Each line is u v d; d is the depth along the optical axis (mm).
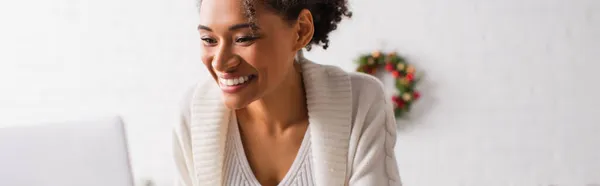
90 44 4164
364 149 825
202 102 839
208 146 834
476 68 3939
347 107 827
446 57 3955
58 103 4234
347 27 4020
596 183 3945
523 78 3910
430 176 4137
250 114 838
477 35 3896
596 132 3906
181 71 4176
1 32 4133
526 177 4016
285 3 664
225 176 865
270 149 851
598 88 3855
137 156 4289
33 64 4184
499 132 3996
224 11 642
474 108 3990
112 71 4195
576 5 3779
